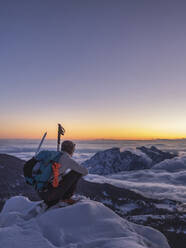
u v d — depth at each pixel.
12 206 2.86
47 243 1.79
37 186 2.53
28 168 2.60
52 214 2.24
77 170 2.61
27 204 2.88
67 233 2.01
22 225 2.17
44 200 2.55
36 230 2.03
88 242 1.85
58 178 2.55
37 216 2.41
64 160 2.56
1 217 2.48
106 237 1.99
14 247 1.70
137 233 2.17
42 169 2.53
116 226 2.14
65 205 2.55
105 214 2.33
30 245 1.75
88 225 2.13
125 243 1.79
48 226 2.10
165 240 2.17
